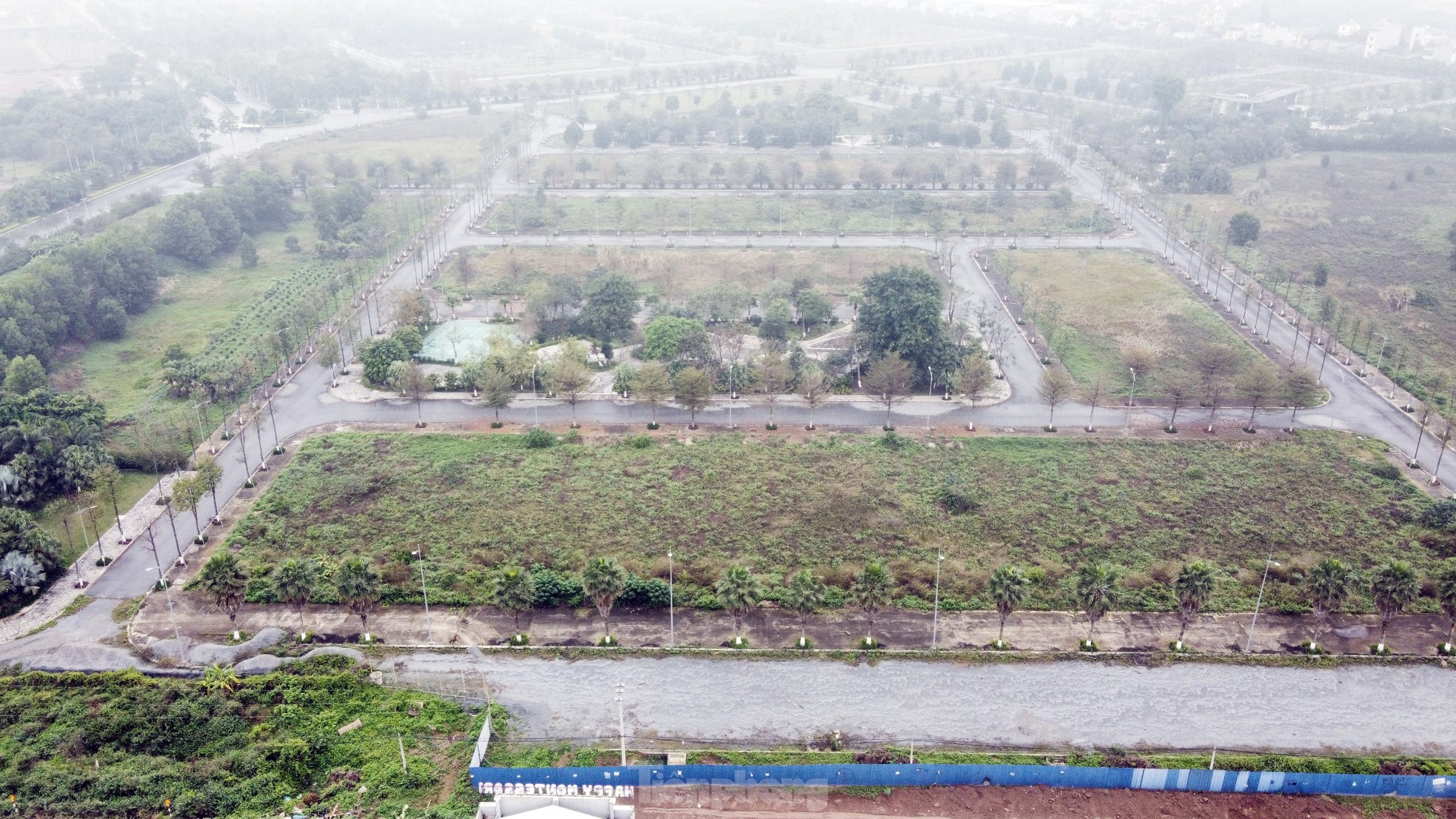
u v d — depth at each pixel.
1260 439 187.50
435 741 117.75
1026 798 110.69
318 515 162.75
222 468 177.25
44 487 166.00
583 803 103.06
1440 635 136.00
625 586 138.38
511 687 126.81
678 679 128.50
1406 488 169.12
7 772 111.31
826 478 174.25
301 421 195.88
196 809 106.94
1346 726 120.75
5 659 131.12
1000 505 165.88
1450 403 198.75
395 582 145.62
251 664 129.00
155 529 160.88
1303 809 108.75
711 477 174.50
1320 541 155.00
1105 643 135.12
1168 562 150.50
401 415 198.62
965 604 142.38
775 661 131.75
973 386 196.50
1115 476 174.38
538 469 177.12
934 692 126.19
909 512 163.62
